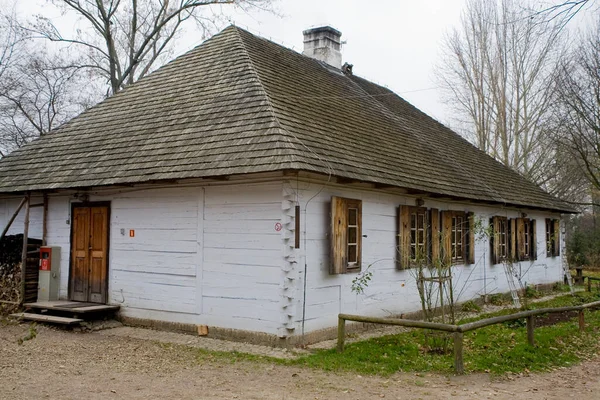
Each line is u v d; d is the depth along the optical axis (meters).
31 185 11.49
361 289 9.90
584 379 7.50
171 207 10.24
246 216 9.27
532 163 29.88
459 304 13.70
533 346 9.05
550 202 19.16
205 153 9.47
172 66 13.59
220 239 9.55
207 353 8.39
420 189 11.20
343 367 7.61
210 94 11.38
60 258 11.84
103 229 11.22
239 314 9.23
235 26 14.13
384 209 11.22
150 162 10.07
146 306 10.41
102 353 8.39
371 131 12.92
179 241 10.08
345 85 16.19
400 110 18.03
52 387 6.48
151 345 8.95
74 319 10.19
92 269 11.30
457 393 6.51
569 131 22.80
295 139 9.13
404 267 11.39
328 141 10.18
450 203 13.66
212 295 9.58
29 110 25.30
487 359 8.11
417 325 7.76
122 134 11.71
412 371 7.53
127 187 10.82
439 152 15.50
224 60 12.48
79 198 11.55
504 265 15.43
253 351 8.48
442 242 10.20
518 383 7.12
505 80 28.02
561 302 15.55
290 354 8.29
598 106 20.05
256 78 11.03
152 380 6.88
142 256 10.56
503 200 15.07
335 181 9.56
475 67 28.86
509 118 28.39
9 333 9.89
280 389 6.55
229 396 6.23
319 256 9.40
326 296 9.52
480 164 17.75
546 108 27.02
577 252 30.81
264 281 8.98
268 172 8.68
